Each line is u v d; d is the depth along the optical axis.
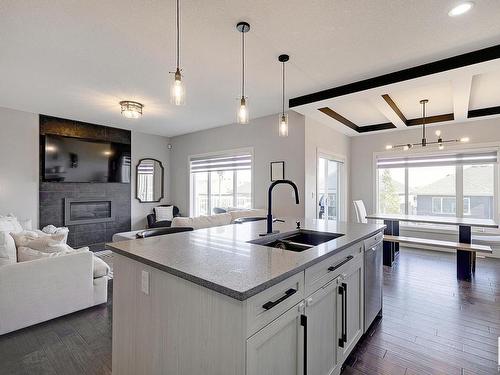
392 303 2.88
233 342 1.04
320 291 1.52
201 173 6.30
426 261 4.43
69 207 5.21
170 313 1.30
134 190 6.21
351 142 6.20
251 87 3.51
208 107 4.39
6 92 3.72
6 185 4.48
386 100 3.79
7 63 2.84
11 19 2.08
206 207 6.20
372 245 2.36
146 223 6.39
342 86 3.45
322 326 1.56
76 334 2.30
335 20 2.09
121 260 1.63
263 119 5.04
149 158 6.46
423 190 5.39
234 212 4.34
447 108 4.42
